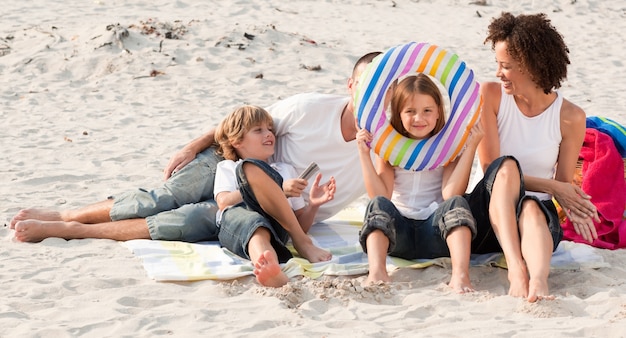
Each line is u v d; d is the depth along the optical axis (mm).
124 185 11336
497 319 6562
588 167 8766
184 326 6477
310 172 8359
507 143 8156
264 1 28688
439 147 7844
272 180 8031
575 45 23719
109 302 6930
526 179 7988
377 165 8164
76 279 7426
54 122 15203
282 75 19172
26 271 7684
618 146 8906
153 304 6984
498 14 28609
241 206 8281
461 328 6320
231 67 19281
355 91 8117
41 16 24672
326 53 20703
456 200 7570
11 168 12047
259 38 21125
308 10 27953
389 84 7926
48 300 7016
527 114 8078
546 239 7203
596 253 8188
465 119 7805
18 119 15336
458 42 23844
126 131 14695
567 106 8062
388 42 23453
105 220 9039
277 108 9023
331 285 7238
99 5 26766
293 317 6609
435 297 7062
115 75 18547
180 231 8516
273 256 7320
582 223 7891
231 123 8734
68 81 18312
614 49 23328
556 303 6711
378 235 7602
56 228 8680
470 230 7500
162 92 17625
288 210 8133
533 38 7621
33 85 17906
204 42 20500
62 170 12000
